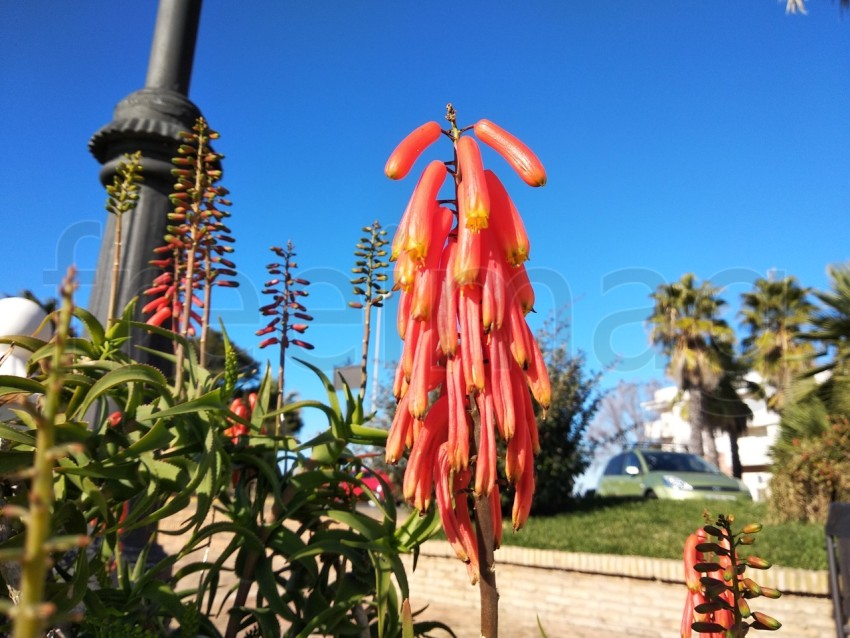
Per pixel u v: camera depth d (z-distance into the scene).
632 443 13.34
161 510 1.51
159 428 1.52
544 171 1.48
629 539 6.79
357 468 2.31
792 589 4.91
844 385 8.52
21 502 1.35
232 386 1.93
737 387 21.31
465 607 6.43
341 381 2.21
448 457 1.38
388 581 1.83
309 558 1.93
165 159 3.23
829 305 9.41
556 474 9.11
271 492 2.09
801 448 8.04
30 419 1.60
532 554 6.30
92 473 1.47
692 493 10.42
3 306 2.09
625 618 5.67
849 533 3.74
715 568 1.29
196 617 1.75
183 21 3.65
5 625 1.26
